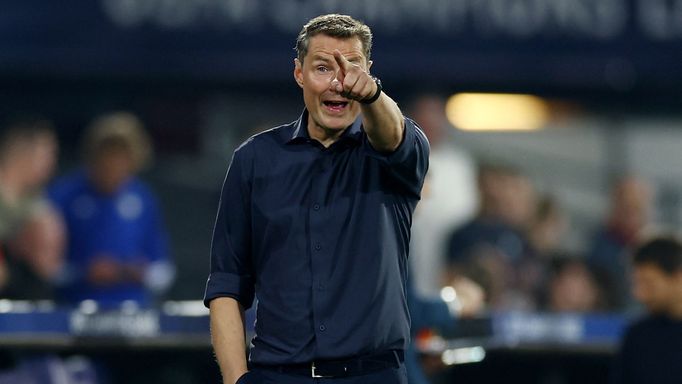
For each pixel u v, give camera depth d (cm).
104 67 3284
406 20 3356
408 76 3375
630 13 3441
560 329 2264
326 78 1333
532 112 3816
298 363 1355
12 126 3158
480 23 3388
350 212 1368
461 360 2014
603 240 3391
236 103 3744
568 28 3425
